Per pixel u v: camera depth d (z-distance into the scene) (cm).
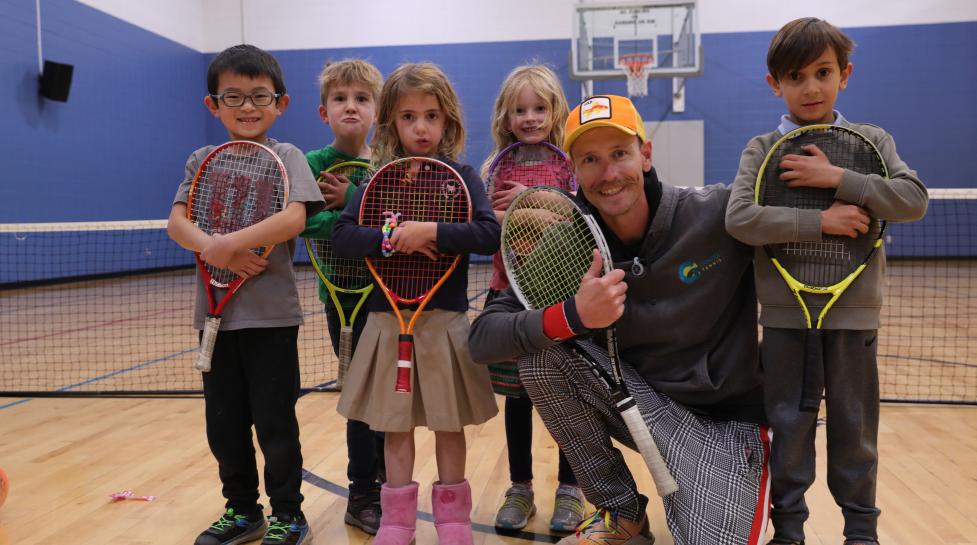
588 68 1213
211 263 196
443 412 189
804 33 194
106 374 464
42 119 1018
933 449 291
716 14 1297
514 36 1337
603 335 198
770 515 188
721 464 179
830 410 186
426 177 206
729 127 1308
